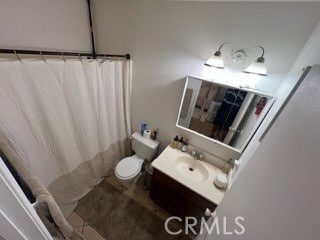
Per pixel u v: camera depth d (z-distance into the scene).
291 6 1.13
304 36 1.15
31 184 1.00
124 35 1.91
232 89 1.49
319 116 0.41
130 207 2.04
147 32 1.76
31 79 1.23
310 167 0.40
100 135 2.08
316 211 0.35
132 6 1.72
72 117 1.66
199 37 1.53
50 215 1.12
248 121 1.52
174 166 1.79
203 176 1.83
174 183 1.67
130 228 1.83
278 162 0.56
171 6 1.54
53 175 1.67
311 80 0.54
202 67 1.62
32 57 1.40
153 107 2.13
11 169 1.02
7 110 1.13
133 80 2.13
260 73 1.25
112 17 1.88
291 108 0.61
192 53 1.62
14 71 1.12
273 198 0.52
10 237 0.52
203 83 1.63
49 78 1.34
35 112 1.34
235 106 1.54
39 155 1.46
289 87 1.03
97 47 2.17
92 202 2.03
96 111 1.89
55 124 1.50
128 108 2.30
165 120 2.11
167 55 1.76
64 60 1.40
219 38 1.45
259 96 1.39
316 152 0.39
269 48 1.29
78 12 1.84
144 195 2.20
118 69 1.94
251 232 0.60
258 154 0.77
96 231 1.76
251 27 1.30
